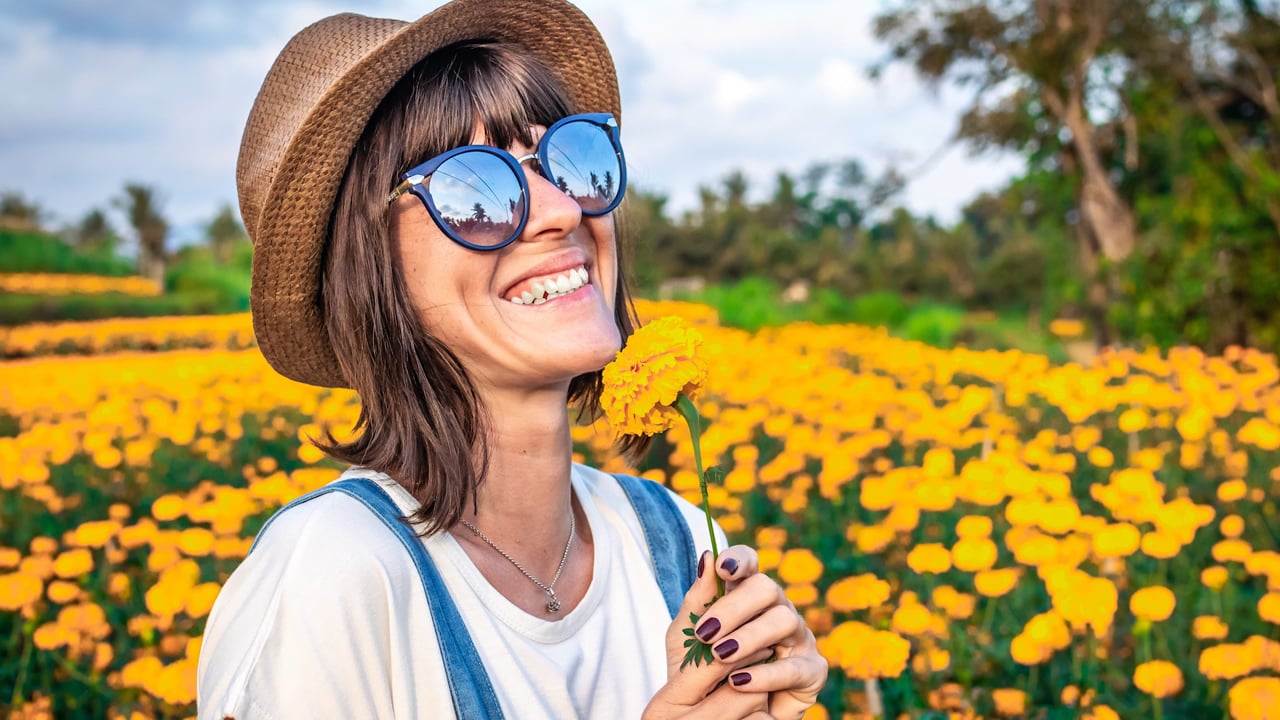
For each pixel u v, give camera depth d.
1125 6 14.99
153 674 2.87
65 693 3.32
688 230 51.66
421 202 1.07
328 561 0.95
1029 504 3.46
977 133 17.64
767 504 4.89
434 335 1.08
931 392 8.49
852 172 62.81
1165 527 3.48
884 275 47.44
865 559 4.06
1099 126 16.27
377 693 0.95
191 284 36.22
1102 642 3.30
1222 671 2.85
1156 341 12.88
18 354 16.23
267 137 1.14
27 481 5.15
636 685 1.12
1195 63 15.25
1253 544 4.72
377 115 1.10
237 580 0.98
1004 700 2.75
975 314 41.03
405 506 1.03
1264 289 12.12
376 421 1.07
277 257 1.10
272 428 7.00
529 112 1.14
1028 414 6.73
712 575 1.00
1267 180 12.27
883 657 2.61
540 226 1.07
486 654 1.02
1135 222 15.80
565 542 1.14
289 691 0.91
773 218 62.38
